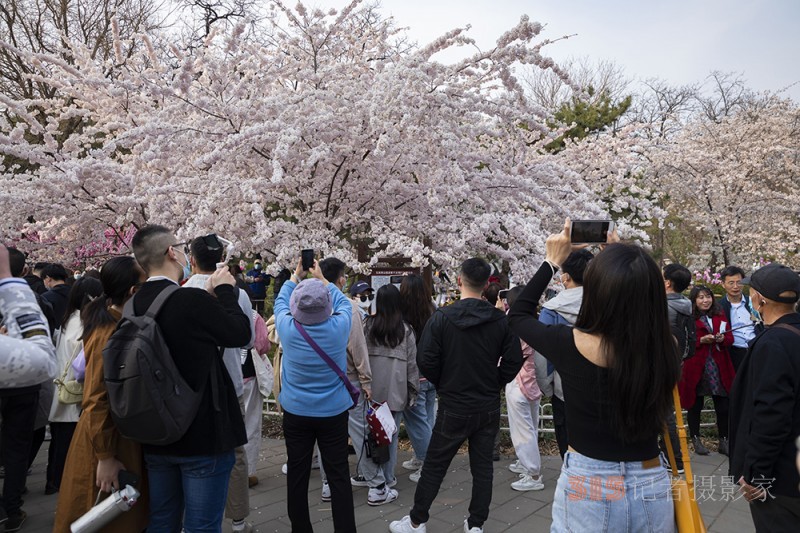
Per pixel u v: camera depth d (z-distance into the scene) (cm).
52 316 429
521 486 407
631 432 157
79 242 652
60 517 235
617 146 753
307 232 533
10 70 1240
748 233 1212
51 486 419
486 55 441
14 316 173
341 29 577
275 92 569
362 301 512
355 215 549
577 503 166
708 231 1301
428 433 427
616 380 154
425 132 462
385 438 364
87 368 233
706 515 355
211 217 456
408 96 443
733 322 490
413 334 407
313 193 549
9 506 348
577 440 170
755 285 242
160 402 202
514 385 411
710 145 1348
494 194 535
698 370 474
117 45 579
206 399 227
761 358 219
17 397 348
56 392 372
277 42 593
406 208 578
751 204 1203
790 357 213
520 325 185
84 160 497
